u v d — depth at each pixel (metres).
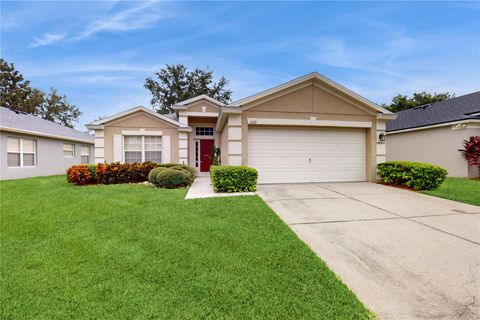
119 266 3.14
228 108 8.56
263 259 3.25
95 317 2.22
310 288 2.60
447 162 12.44
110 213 5.45
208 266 3.09
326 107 9.29
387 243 3.77
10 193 7.79
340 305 2.33
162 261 3.24
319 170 9.56
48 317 2.24
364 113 9.59
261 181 9.19
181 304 2.38
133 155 13.06
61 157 16.03
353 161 9.81
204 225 4.56
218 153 14.73
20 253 3.55
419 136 13.91
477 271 2.94
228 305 2.35
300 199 6.68
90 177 10.05
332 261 3.22
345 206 5.95
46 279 2.85
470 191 7.71
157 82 30.03
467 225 4.57
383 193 7.52
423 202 6.35
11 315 2.27
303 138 9.44
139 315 2.23
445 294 2.51
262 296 2.48
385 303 2.37
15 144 12.58
